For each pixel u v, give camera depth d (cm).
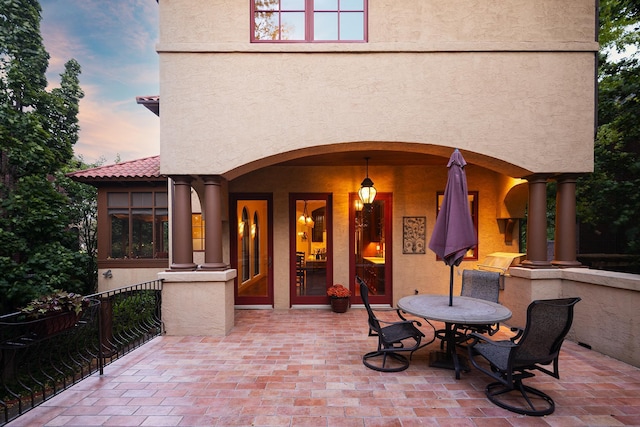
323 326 539
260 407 282
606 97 671
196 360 389
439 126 489
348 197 700
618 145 678
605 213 694
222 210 664
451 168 374
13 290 677
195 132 492
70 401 292
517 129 488
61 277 742
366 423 259
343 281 696
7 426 255
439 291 697
